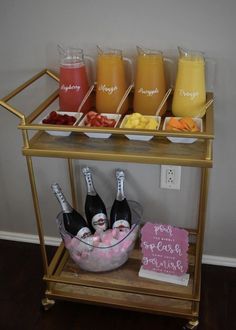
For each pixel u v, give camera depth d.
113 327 1.28
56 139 1.08
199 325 1.28
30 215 1.61
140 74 1.09
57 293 1.31
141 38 1.16
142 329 1.27
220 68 1.14
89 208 1.39
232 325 1.27
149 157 0.96
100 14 1.14
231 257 1.49
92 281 1.27
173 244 1.23
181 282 1.28
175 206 1.44
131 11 1.12
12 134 1.41
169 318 1.30
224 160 1.29
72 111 1.14
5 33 1.23
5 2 1.17
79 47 1.21
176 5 1.09
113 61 1.08
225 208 1.39
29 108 1.35
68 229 1.33
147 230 1.24
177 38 1.13
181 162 0.95
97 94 1.14
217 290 1.40
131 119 1.03
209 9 1.07
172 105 1.12
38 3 1.16
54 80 1.27
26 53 1.25
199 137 0.92
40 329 1.29
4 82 1.32
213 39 1.11
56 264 1.38
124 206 1.37
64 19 1.17
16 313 1.35
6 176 1.53
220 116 1.22
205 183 1.02
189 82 1.05
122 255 1.31
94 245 1.26
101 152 1.00
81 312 1.34
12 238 1.68
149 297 1.28
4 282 1.47
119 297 1.29
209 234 1.46
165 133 0.94
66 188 1.51
